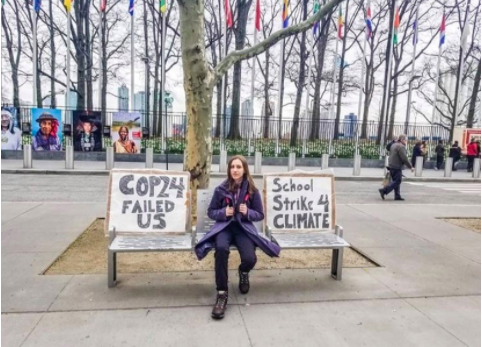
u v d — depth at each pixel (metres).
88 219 6.53
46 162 16.72
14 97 29.62
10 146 17.62
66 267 4.26
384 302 3.54
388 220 7.23
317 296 3.64
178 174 4.23
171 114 20.00
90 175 14.09
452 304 3.54
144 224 4.06
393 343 2.86
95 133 18.03
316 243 3.95
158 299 3.47
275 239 4.04
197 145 4.85
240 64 29.34
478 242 5.77
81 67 26.23
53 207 7.48
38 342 2.73
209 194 4.18
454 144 19.89
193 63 4.67
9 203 7.88
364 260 4.82
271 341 2.83
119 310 3.24
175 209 4.14
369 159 20.42
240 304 3.43
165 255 4.71
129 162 18.14
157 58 28.84
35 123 17.55
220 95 28.11
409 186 14.22
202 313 3.23
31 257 4.53
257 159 15.55
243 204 3.65
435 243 5.66
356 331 3.01
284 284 3.92
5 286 3.67
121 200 4.06
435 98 23.69
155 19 30.20
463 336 2.98
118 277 3.96
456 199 11.14
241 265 3.61
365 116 33.31
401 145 10.27
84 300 3.41
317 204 4.36
